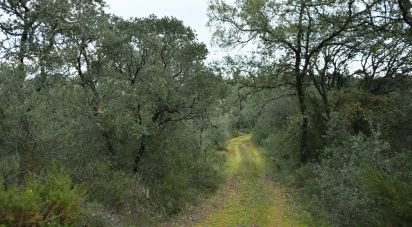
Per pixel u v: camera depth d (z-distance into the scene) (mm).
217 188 21922
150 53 15586
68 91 13430
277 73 23422
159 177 16938
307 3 18078
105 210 10992
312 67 22125
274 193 19953
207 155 28375
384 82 20250
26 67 11188
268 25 21375
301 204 15875
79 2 13695
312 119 23422
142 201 13805
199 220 14164
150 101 15875
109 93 14461
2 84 10391
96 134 14461
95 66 14664
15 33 13383
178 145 20125
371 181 8477
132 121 14367
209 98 17750
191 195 17688
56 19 13062
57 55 12953
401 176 9500
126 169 15680
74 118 13062
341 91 18781
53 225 7098
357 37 18359
